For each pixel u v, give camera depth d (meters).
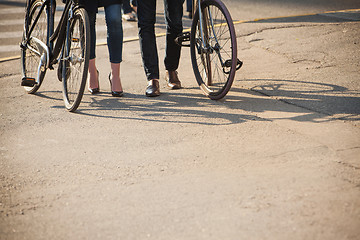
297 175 9.26
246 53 18.06
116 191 9.10
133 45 20.47
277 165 9.70
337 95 13.43
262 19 23.19
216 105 13.30
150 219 8.16
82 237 7.79
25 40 15.46
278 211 8.15
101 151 10.80
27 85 14.22
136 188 9.16
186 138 11.21
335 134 10.93
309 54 17.42
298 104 12.93
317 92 13.77
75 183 9.49
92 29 14.33
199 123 12.05
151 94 14.26
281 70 15.96
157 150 10.68
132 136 11.50
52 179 9.70
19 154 10.88
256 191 8.79
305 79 14.94
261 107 12.91
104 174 9.77
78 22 13.09
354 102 12.86
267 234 7.57
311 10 25.08
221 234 7.65
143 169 9.88
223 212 8.22
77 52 13.71
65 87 13.80
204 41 13.95
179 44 14.38
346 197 8.45
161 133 11.57
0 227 8.17
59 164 10.30
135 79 16.12
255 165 9.75
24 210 8.65
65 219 8.31
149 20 13.98
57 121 12.70
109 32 13.92
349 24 21.17
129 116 12.80
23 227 8.15
